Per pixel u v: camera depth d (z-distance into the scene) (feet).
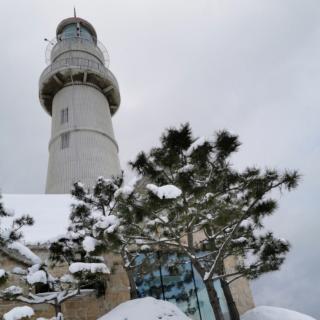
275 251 38.88
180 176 31.91
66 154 98.43
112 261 54.44
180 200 33.73
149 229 39.88
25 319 35.47
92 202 47.34
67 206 71.31
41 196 76.33
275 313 53.72
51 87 116.16
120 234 35.01
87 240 36.17
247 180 34.86
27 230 58.08
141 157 34.04
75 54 118.83
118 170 104.17
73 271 37.14
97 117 108.47
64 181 93.30
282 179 32.78
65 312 49.85
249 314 55.21
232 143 32.99
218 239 43.57
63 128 104.06
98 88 118.01
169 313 37.60
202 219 38.73
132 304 39.47
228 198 36.17
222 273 48.42
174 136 32.94
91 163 96.99
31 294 41.19
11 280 46.80
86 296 51.80
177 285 57.82
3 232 42.19
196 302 57.36
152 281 56.95
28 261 47.93
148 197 31.12
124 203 32.32
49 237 55.67
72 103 108.68
